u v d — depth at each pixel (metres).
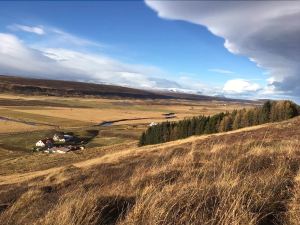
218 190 5.97
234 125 87.75
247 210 4.95
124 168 15.11
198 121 94.31
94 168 21.86
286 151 10.27
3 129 153.62
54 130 154.38
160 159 15.22
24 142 128.38
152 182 7.54
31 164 78.62
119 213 6.02
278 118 81.62
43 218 5.69
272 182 6.31
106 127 170.88
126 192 7.37
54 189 13.48
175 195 5.86
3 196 11.78
